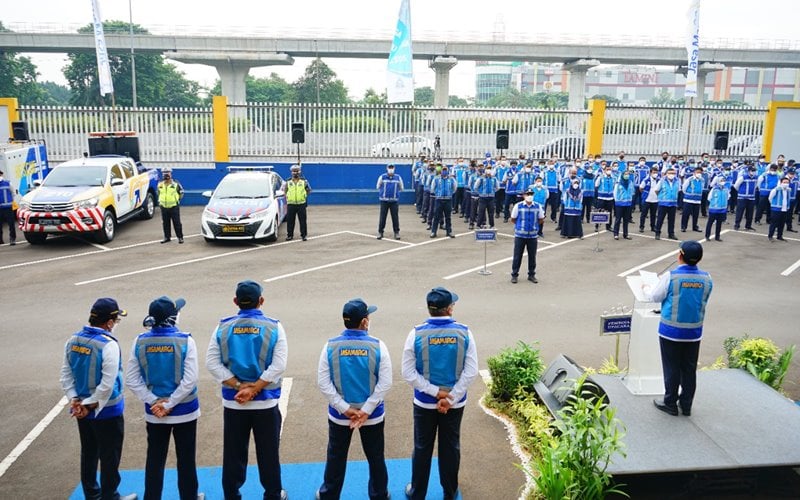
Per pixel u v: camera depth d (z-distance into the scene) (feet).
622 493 16.70
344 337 16.29
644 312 22.25
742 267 45.37
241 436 16.60
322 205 75.61
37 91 230.48
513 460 20.03
